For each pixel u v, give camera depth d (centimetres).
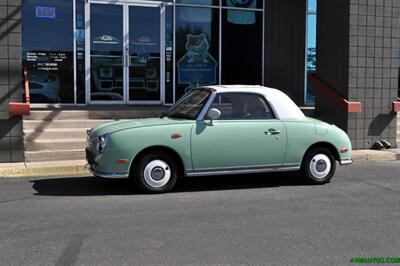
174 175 771
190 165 764
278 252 503
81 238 544
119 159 734
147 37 1430
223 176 903
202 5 1488
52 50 1345
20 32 959
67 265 464
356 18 1178
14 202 705
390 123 1229
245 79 1552
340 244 530
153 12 1432
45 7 1330
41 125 1099
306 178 833
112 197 739
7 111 959
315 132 826
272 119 809
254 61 1557
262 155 796
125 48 1405
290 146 811
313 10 1608
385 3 1202
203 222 609
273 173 934
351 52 1181
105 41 1388
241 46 1541
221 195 759
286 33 1584
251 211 663
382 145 1205
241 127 784
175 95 1475
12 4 952
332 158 846
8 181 856
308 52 1612
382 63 1212
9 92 959
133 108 1293
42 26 1332
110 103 1407
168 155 764
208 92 798
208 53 1507
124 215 639
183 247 516
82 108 1284
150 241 535
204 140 765
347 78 1187
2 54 951
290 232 570
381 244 531
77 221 610
